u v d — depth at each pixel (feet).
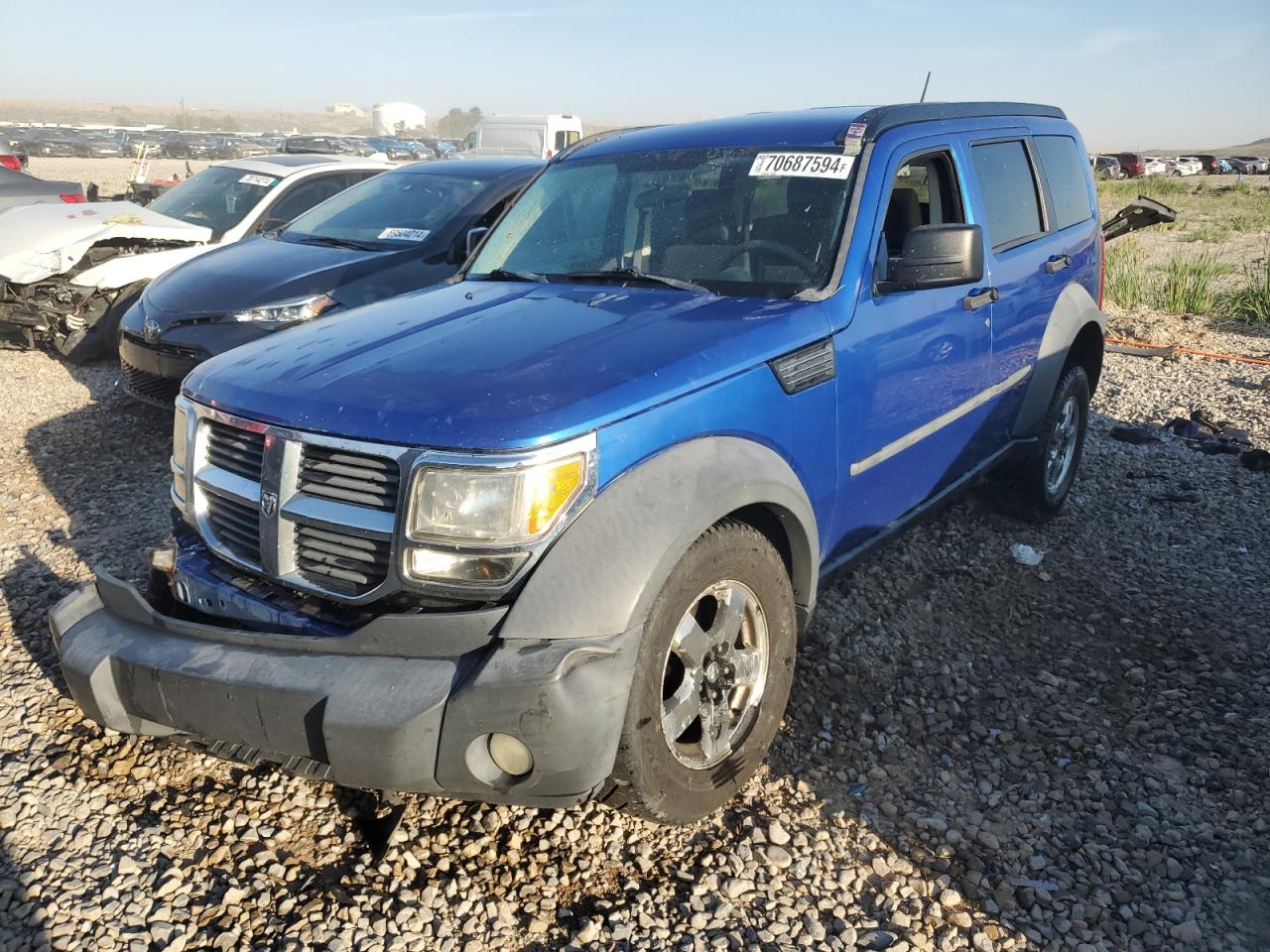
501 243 14.03
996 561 16.08
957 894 9.08
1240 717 11.96
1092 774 10.84
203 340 20.83
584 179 14.12
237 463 9.49
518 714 7.77
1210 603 14.94
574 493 8.36
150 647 9.10
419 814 9.84
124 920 8.45
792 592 10.36
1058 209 17.03
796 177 12.41
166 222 29.17
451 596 8.27
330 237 24.21
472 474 8.12
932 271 11.45
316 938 8.31
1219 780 10.76
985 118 15.35
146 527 16.96
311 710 8.16
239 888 8.86
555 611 8.04
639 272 12.07
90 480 19.35
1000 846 9.75
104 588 9.71
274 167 31.83
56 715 11.41
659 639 8.55
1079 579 15.64
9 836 9.41
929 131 13.64
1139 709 12.14
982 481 16.61
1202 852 9.70
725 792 9.71
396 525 8.30
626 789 8.70
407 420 8.38
